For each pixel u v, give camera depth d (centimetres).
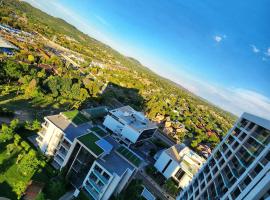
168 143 13825
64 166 6016
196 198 5278
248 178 3984
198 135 17625
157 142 12500
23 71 11750
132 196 6378
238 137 5094
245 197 3734
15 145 6462
